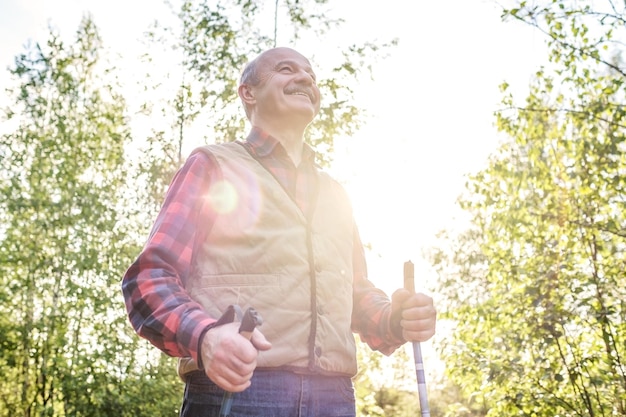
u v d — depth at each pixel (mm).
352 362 1756
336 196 1924
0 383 12586
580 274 7773
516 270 7984
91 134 12742
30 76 12984
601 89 7895
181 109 11219
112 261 12320
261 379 1575
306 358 1628
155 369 12234
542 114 8234
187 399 1618
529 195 8273
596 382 7457
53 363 11945
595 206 7996
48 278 12305
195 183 1726
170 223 1650
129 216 12648
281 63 1943
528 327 7863
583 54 7773
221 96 10867
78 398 12031
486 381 7973
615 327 7586
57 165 12453
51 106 12945
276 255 1664
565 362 7793
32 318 12430
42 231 12344
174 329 1436
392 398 17141
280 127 1904
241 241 1667
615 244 7938
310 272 1693
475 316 8109
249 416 1551
